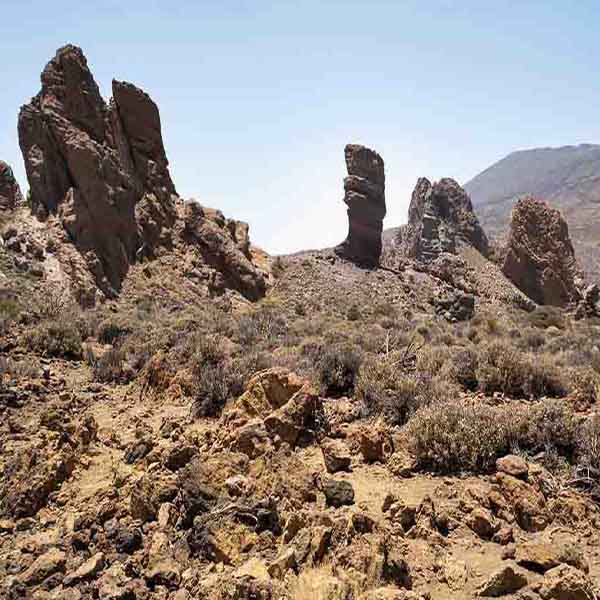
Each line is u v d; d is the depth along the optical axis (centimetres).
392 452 870
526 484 698
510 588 514
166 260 3941
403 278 5094
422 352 1543
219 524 599
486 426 844
